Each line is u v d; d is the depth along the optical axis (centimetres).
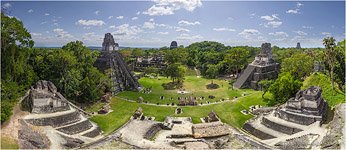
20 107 6197
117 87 9869
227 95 9788
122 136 5712
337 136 4878
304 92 6322
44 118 5709
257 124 6456
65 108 6378
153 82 11975
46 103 6125
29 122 5544
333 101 6981
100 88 8800
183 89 10769
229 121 7062
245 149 5275
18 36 6575
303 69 9381
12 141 4553
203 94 9956
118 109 7881
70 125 5906
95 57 11644
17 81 7256
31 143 4678
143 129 6134
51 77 8138
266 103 8219
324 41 7662
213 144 5506
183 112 7788
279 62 13050
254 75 11206
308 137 5231
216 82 12238
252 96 9256
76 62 8550
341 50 7988
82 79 8444
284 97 7781
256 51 17288
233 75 13612
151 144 5391
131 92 9894
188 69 15500
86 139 5612
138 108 7656
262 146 5306
